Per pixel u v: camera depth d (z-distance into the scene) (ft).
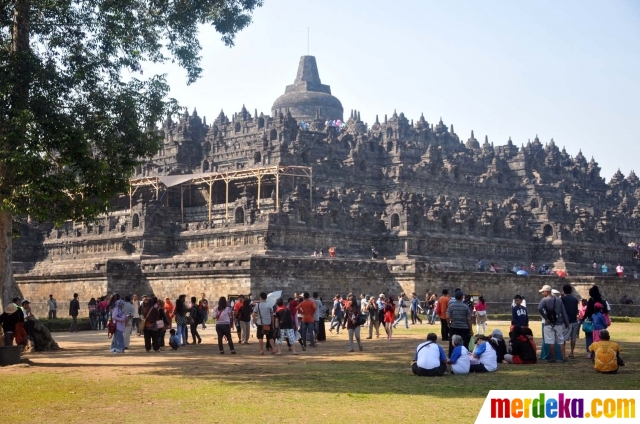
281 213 441.27
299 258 375.66
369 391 126.52
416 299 336.90
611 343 146.92
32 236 528.22
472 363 147.33
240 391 127.75
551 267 558.15
